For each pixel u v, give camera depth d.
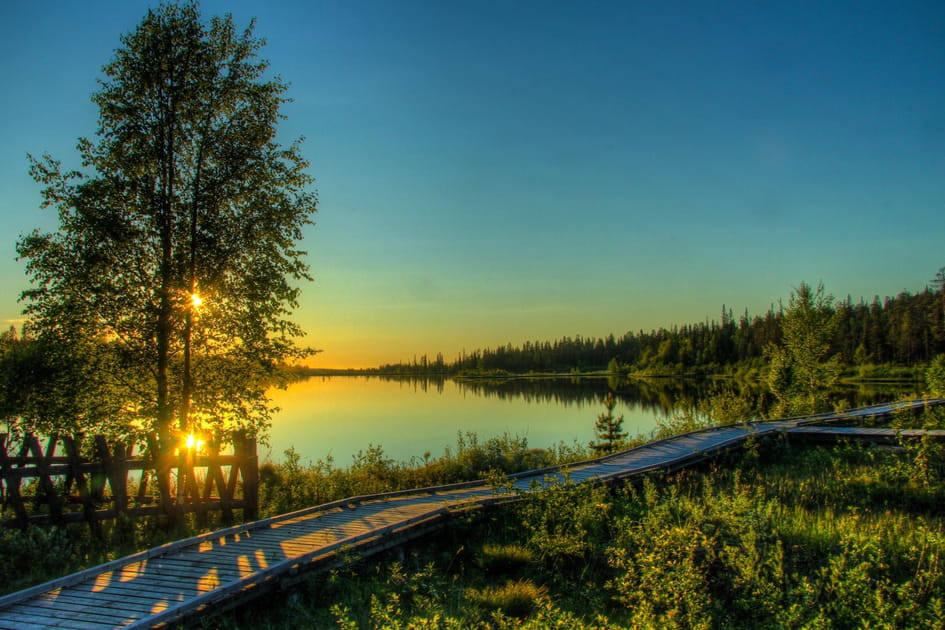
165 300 12.50
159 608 6.72
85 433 12.31
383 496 12.84
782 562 7.53
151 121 13.22
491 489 13.62
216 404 13.27
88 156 13.16
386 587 8.19
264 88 14.12
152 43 13.10
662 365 116.31
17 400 12.20
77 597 7.05
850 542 7.98
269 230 13.80
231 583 7.19
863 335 85.56
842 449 15.93
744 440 17.39
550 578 8.66
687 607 6.59
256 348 13.70
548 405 53.88
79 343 12.69
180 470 11.51
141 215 12.96
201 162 13.61
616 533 9.96
